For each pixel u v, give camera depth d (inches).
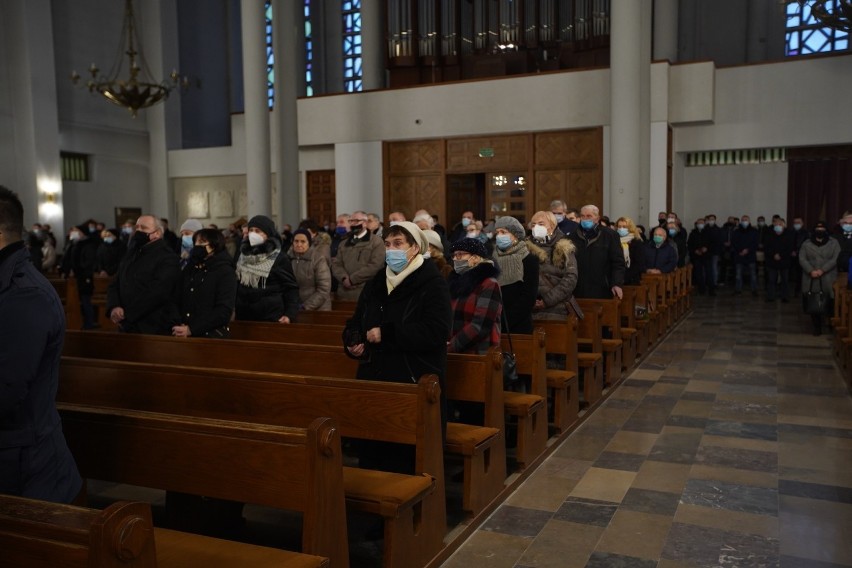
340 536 98.2
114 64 831.1
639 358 324.5
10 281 81.3
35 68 720.3
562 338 218.1
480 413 182.1
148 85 636.7
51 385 86.4
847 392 261.6
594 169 657.0
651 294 357.4
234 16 956.6
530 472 180.2
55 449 86.9
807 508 156.3
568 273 229.9
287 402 129.6
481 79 690.2
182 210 878.4
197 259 201.8
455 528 144.1
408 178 730.8
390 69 778.8
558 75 661.3
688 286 503.8
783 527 146.9
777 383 277.6
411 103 719.1
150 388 139.9
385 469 138.1
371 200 744.3
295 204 711.7
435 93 708.7
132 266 206.7
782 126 629.9
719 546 138.3
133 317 204.7
